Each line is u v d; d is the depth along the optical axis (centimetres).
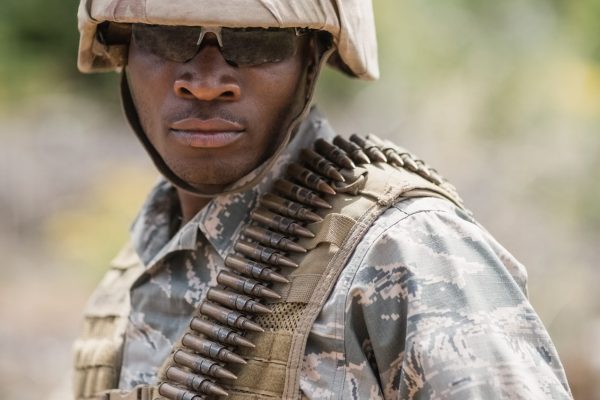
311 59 342
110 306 397
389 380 299
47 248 1474
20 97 1967
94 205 1545
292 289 313
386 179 323
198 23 308
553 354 296
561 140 1263
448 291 294
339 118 1794
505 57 1388
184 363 322
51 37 2044
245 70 323
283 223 327
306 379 301
